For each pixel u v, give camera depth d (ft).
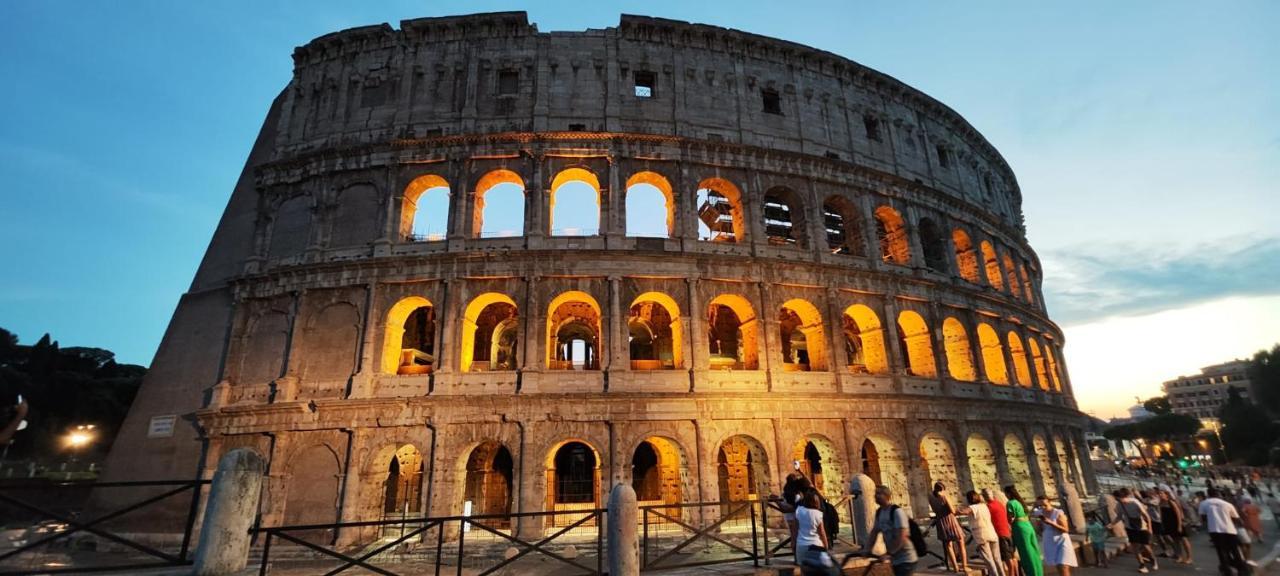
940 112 192.13
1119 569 94.17
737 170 151.12
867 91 176.65
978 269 177.37
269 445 123.65
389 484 151.64
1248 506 125.80
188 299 146.82
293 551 109.81
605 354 127.85
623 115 148.87
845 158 163.94
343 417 122.31
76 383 283.59
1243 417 417.08
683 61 157.79
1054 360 203.10
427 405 121.39
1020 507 72.54
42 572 51.26
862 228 157.58
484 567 91.91
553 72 151.64
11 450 247.91
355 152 145.48
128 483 53.31
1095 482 191.42
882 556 57.16
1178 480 279.69
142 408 135.33
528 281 130.82
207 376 135.33
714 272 136.46
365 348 126.93
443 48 154.81
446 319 128.16
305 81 158.61
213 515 54.24
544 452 119.24
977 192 196.03
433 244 137.08
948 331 166.61
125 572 53.42
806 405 132.57
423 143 143.64
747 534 114.93
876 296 151.33
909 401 141.69
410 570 90.22
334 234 141.79
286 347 132.05
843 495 129.39
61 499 148.97
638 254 133.39
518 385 124.06
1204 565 96.27
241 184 159.12
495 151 143.23
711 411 125.59
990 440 152.35
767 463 126.31
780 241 172.96
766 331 135.85
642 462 159.12
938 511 77.77
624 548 58.13
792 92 164.76
